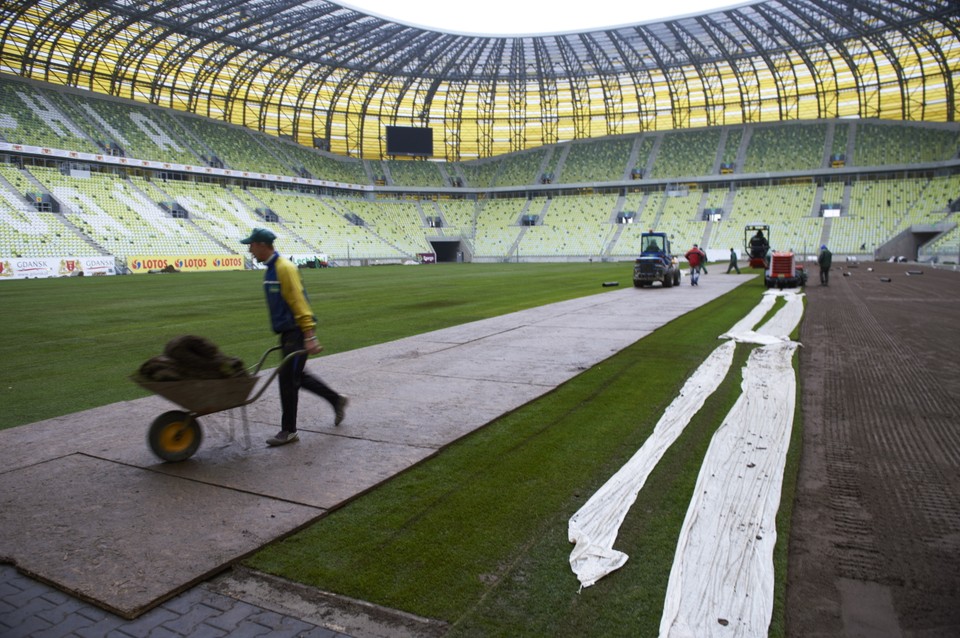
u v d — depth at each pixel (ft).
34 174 189.78
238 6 170.19
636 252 254.27
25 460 18.24
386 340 41.75
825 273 94.58
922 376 29.35
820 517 14.46
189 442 18.15
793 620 10.57
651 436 19.71
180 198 220.84
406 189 298.76
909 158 236.63
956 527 13.91
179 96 243.19
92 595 11.18
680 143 282.15
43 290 103.76
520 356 34.14
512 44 233.55
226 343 41.98
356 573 11.92
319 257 231.50
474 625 10.23
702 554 12.42
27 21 172.55
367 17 196.44
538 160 307.37
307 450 18.78
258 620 10.59
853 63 228.43
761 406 23.25
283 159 266.77
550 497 15.28
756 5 191.42
